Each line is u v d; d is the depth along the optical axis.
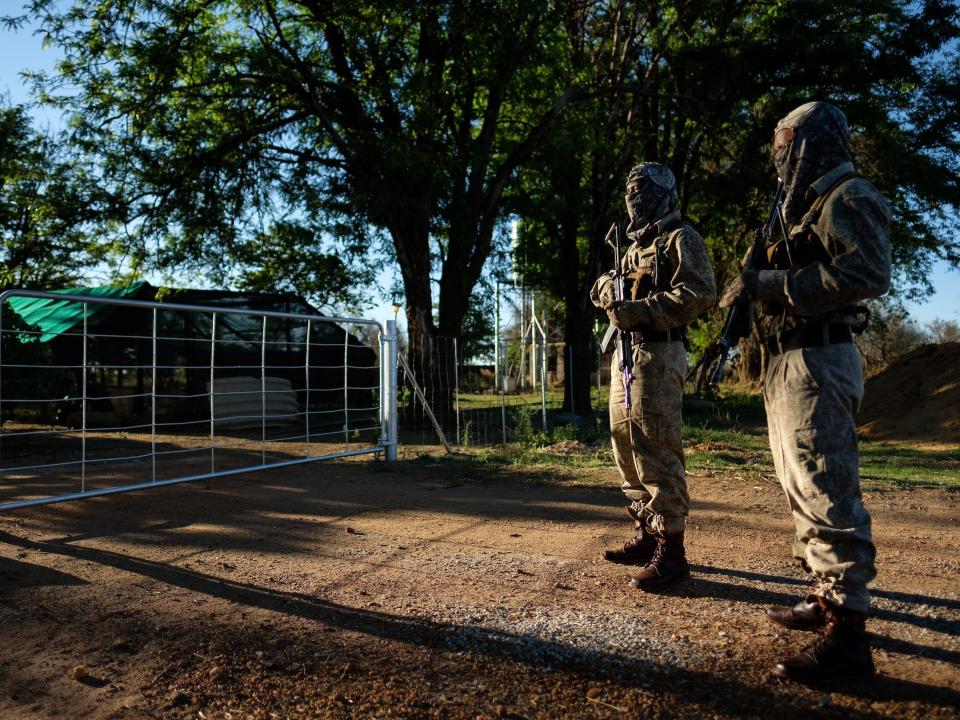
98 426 13.73
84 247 15.06
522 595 3.30
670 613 3.05
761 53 16.38
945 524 4.81
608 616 3.02
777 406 2.68
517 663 2.56
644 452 3.39
